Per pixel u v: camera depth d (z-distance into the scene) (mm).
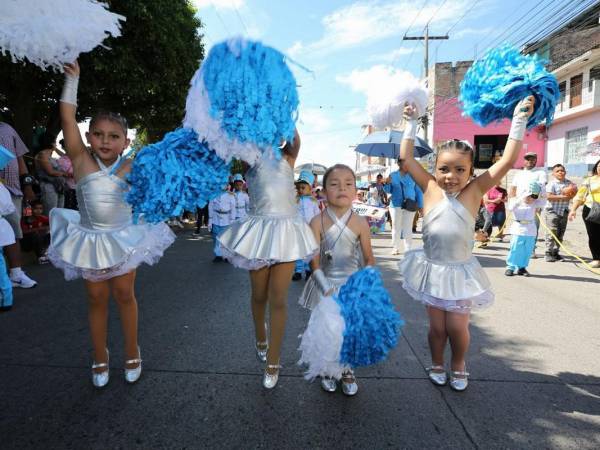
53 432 2152
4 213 4246
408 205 7625
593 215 6391
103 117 2486
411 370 2924
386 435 2162
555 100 2473
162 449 2035
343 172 2670
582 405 2477
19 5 2021
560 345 3416
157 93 10844
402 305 4527
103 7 2396
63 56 2229
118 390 2576
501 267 6762
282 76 2146
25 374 2777
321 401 2486
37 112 12328
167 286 5320
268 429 2201
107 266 2404
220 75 2070
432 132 28859
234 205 7289
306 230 2600
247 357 3082
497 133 28188
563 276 6074
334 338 2164
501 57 2586
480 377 2834
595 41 24047
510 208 6098
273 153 2332
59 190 7246
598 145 21406
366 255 2719
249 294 4922
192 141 2211
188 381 2705
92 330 2582
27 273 5801
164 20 9641
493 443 2109
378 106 2812
